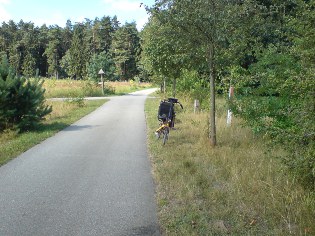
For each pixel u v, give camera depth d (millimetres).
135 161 8602
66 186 6688
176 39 9219
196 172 7238
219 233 4691
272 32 9266
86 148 10227
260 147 8945
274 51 9586
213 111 9602
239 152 8562
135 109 22219
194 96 21047
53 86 43625
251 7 8719
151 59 19094
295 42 7691
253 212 5297
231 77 10883
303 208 5090
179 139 10969
